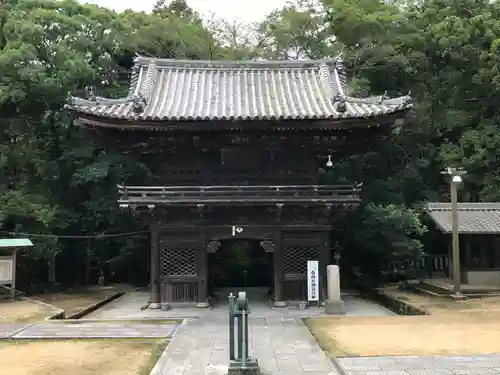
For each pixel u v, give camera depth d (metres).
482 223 21.81
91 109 15.98
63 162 26.12
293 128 16.53
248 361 8.74
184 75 20.67
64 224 24.12
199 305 17.23
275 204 16.66
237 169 18.11
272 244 17.62
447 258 24.66
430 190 29.88
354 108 17.30
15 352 10.66
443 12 32.03
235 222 17.61
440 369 8.85
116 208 25.55
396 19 29.02
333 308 16.31
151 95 18.78
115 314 17.30
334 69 20.64
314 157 18.16
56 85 23.12
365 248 24.53
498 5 32.34
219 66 21.09
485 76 28.64
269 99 18.94
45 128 25.67
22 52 22.34
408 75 30.77
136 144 17.53
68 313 17.34
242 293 9.05
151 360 9.95
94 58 27.72
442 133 30.94
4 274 19.31
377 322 13.96
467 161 27.73
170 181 18.09
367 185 26.75
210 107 18.05
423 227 22.50
